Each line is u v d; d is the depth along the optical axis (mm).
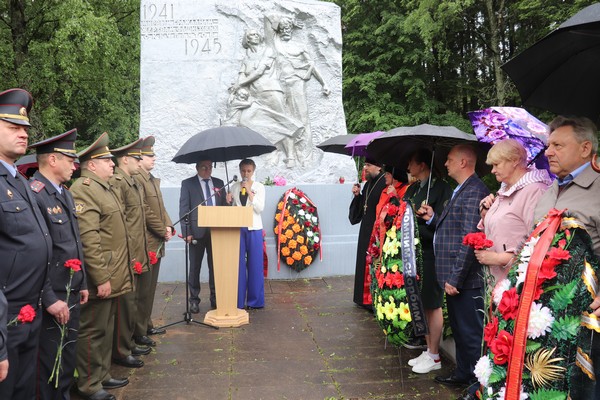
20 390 2746
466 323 3523
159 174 7871
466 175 3645
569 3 10359
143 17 7965
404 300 3639
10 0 13195
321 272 7770
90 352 3525
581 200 2414
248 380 3879
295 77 8188
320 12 8375
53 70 13680
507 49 14211
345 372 4023
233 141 5238
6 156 2713
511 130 3502
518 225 2963
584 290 2082
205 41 8031
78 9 12227
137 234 4473
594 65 2518
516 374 2133
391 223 3961
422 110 15469
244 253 5836
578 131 2439
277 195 7715
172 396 3602
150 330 5004
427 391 3650
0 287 2604
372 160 5391
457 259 3463
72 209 3270
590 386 2266
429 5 12023
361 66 16359
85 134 18141
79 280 3229
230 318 5277
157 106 7934
